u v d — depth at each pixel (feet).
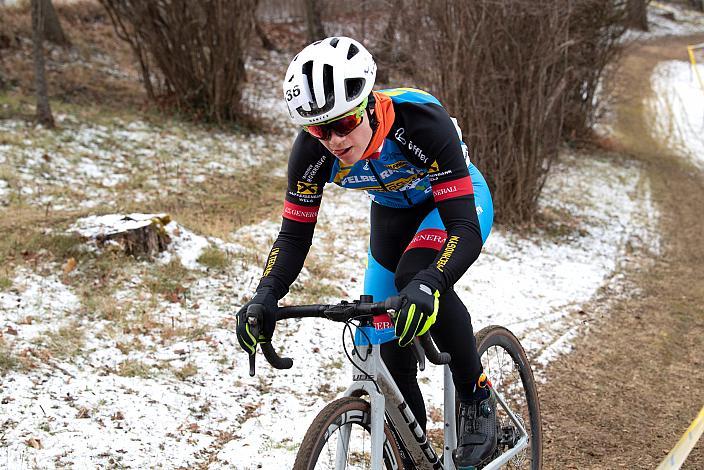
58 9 52.65
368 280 8.96
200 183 28.68
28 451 10.68
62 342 14.43
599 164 47.01
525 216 30.09
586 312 21.06
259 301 7.20
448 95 28.99
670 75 90.38
